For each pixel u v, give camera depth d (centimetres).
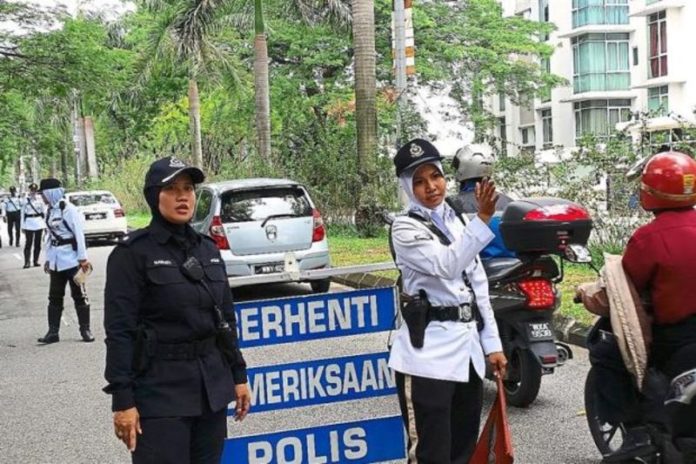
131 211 4044
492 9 3534
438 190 411
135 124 4409
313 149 2189
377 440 512
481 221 389
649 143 1197
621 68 4500
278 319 491
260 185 1283
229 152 3381
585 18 4450
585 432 621
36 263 2048
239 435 500
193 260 367
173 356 360
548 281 643
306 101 3122
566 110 4722
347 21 2522
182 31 2759
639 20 4416
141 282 357
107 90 2084
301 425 605
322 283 1287
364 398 510
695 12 3928
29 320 1244
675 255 421
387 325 507
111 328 351
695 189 425
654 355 446
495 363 425
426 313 409
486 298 426
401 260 411
